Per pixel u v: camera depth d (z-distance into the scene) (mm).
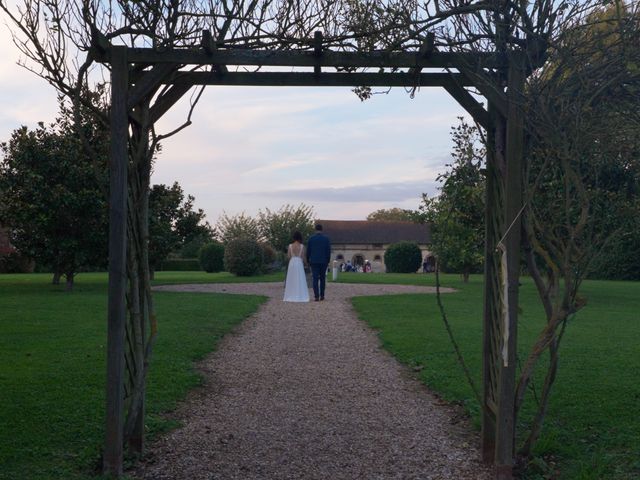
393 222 80250
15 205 19938
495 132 5004
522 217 4797
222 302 16594
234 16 4723
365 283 26234
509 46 4520
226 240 46344
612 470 4895
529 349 9672
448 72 4867
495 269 5113
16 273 39344
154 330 5074
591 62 4371
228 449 5500
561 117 4340
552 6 4344
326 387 7766
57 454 5133
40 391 6762
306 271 22016
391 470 5074
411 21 4621
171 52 4738
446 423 6332
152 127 5109
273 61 4762
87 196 19250
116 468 4766
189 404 6840
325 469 5086
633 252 28609
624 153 4543
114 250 4770
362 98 5289
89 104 4863
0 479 4609
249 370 8625
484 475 4953
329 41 4688
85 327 11297
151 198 22312
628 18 4195
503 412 4723
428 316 13984
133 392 5012
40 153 19344
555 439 5516
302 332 11914
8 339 9852
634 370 8148
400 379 8180
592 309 16016
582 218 4484
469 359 8953
